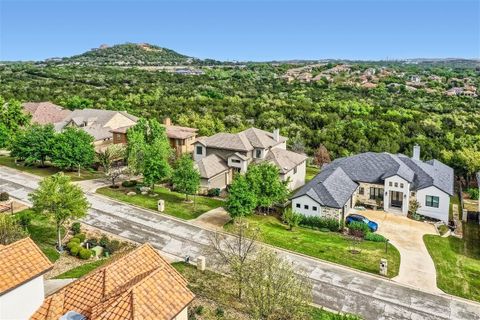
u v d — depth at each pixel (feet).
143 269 78.59
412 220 176.55
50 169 224.33
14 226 122.31
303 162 223.30
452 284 123.95
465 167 232.53
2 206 163.02
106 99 401.90
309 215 168.86
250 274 100.78
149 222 159.53
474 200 209.36
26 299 69.51
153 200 183.01
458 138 287.28
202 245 142.00
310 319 98.84
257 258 104.17
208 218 165.89
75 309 69.87
